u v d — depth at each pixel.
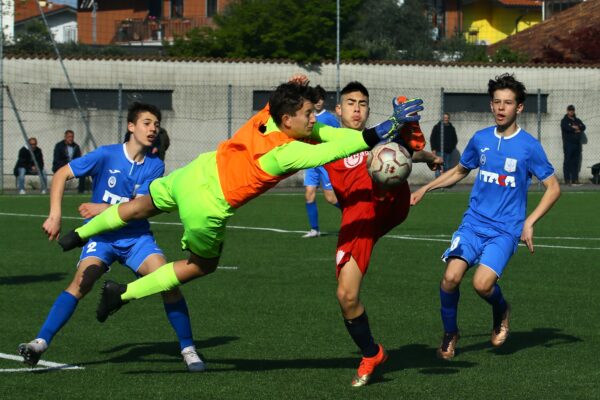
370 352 12.41
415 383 12.59
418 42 85.75
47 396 11.83
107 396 11.84
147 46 91.31
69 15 110.12
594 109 63.94
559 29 82.31
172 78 59.12
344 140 11.12
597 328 16.58
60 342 15.20
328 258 26.03
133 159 14.03
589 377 12.96
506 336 14.64
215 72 59.66
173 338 15.57
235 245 29.19
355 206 12.32
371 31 87.94
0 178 52.41
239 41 68.25
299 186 60.84
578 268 24.47
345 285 12.24
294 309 18.28
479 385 12.48
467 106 63.16
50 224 13.40
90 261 13.47
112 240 13.62
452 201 48.62
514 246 14.20
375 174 11.65
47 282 21.69
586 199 49.53
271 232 33.22
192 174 11.82
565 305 18.92
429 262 25.39
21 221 36.72
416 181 62.22
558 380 12.78
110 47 81.19
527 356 14.30
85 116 57.69
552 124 63.56
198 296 19.80
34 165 53.16
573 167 60.22
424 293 20.30
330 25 67.00
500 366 13.63
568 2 102.25
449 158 56.84
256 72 60.16
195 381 12.66
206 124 59.41
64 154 50.94
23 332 15.95
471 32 98.75
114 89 58.22
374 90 61.06
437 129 56.50
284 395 11.91
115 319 17.20
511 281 22.17
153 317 17.39
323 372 13.22
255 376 12.97
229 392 12.07
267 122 11.67
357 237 12.26
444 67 62.50
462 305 18.91
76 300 13.30
